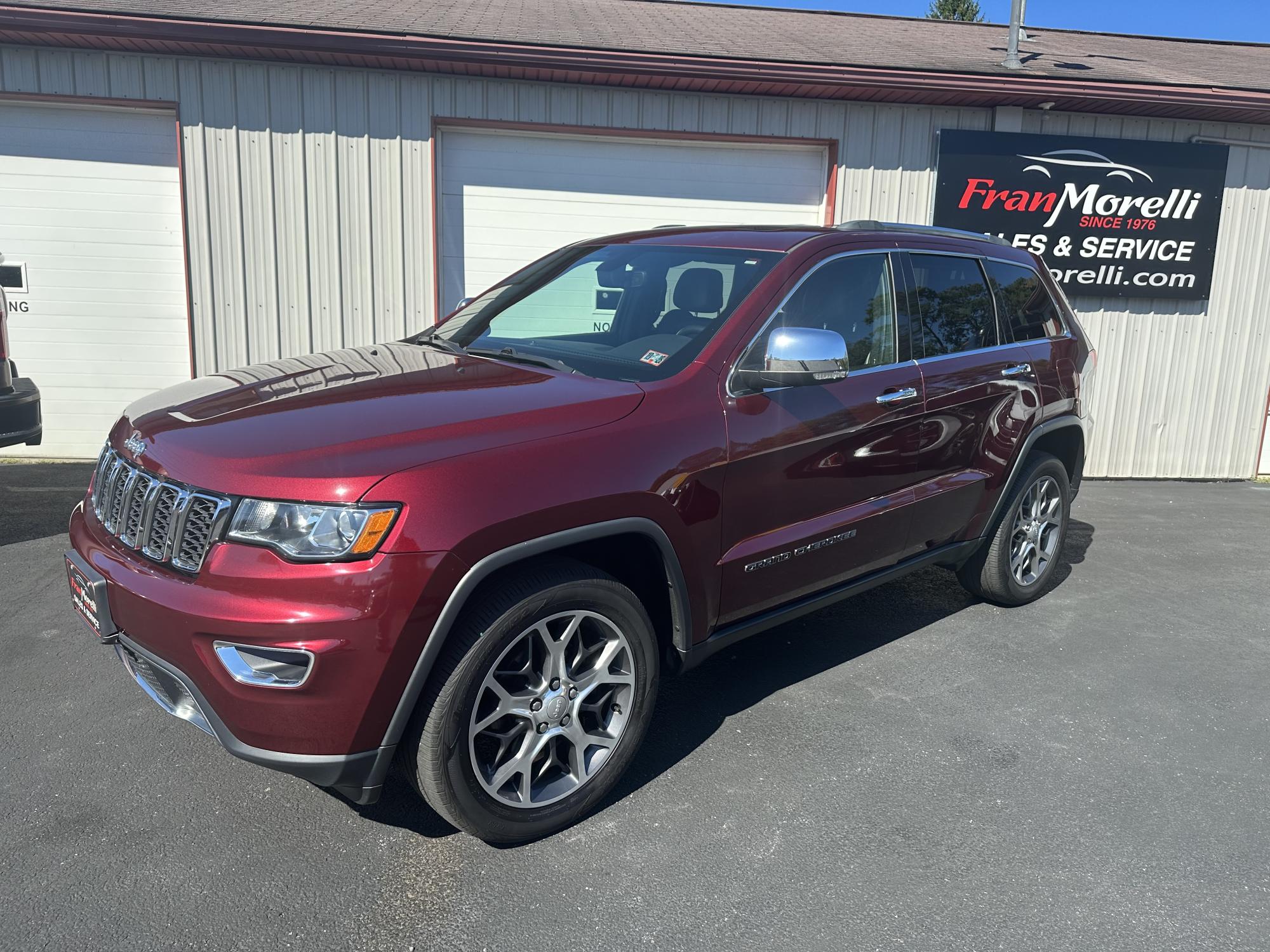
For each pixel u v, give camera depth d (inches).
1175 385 357.1
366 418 103.1
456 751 99.0
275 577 90.9
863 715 143.2
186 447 101.7
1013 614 189.8
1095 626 185.0
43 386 314.5
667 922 96.0
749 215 336.5
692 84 309.9
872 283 148.5
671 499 113.3
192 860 104.1
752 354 127.3
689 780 123.4
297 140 302.5
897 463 147.9
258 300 310.3
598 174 325.1
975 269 171.9
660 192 329.7
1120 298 347.3
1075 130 338.3
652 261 147.7
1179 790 124.4
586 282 151.3
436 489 94.7
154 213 307.9
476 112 309.3
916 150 334.6
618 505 107.4
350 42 280.2
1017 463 175.9
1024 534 187.3
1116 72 352.8
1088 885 103.7
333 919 95.2
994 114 334.0
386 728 95.3
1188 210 340.5
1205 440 363.3
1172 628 185.6
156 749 127.8
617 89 315.9
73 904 96.2
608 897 99.7
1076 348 194.2
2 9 264.7
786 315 133.3
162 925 93.5
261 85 297.4
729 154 330.3
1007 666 163.2
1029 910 99.1
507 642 100.7
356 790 99.6
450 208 319.3
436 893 99.7
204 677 93.4
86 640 161.8
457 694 97.7
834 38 387.5
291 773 94.7
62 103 294.2
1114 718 144.7
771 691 150.7
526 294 157.0
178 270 312.8
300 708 91.6
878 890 101.7
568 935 93.6
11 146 298.2
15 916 94.0
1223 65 411.5
